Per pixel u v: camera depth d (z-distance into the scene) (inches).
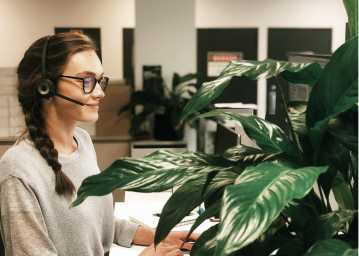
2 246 60.9
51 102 62.5
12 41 274.7
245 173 31.2
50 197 59.9
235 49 281.6
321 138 37.3
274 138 39.0
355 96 34.6
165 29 223.5
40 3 274.1
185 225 85.7
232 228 26.9
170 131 207.3
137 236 76.7
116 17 278.5
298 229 38.1
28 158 59.8
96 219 65.6
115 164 37.6
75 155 65.7
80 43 62.1
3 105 148.9
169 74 225.0
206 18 279.3
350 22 38.2
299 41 282.8
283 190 29.1
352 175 39.3
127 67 281.0
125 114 174.6
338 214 35.3
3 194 58.5
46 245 58.2
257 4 279.3
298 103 45.1
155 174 37.0
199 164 38.6
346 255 29.9
